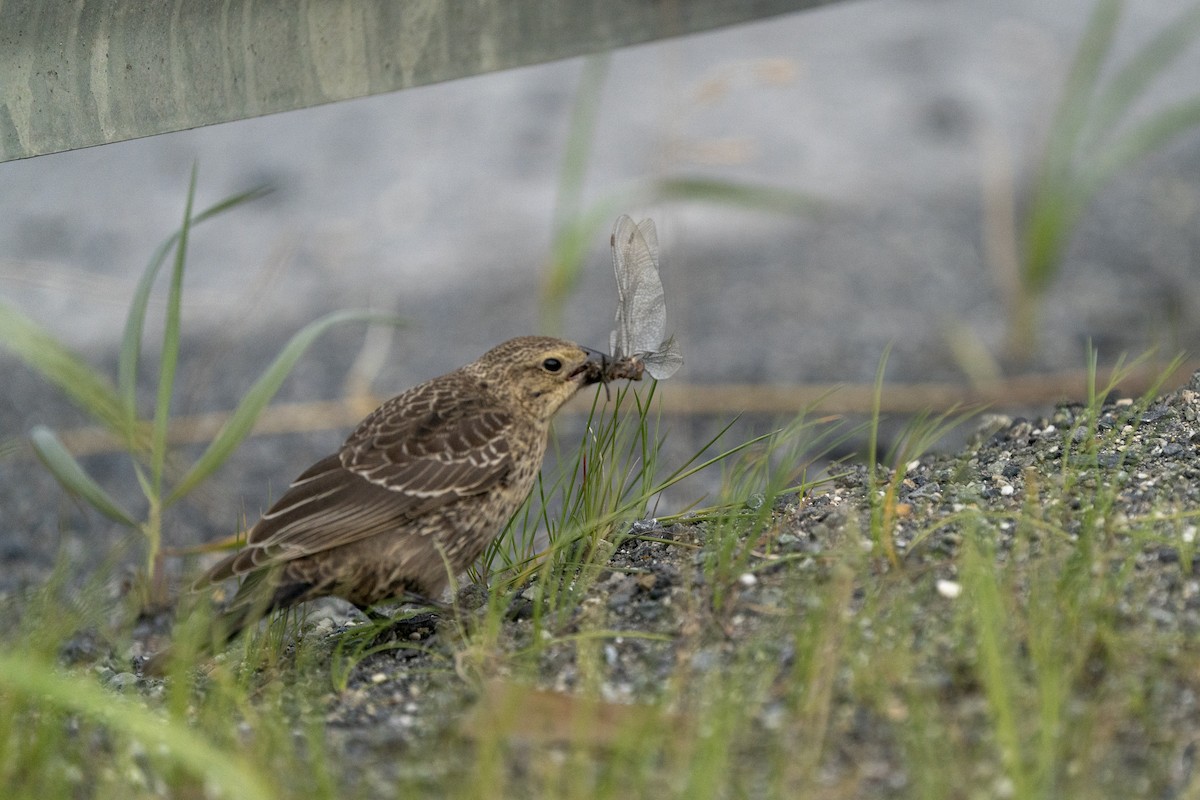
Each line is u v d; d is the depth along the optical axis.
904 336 17.34
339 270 20.81
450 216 22.25
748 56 27.22
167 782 6.94
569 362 9.77
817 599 7.93
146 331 19.52
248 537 8.80
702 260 20.27
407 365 17.69
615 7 11.91
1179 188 21.66
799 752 6.68
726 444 14.80
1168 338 16.53
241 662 8.80
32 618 9.35
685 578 8.50
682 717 7.06
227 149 25.42
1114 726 6.65
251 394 10.66
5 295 20.77
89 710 6.77
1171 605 7.50
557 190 22.69
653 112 24.92
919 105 24.92
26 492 15.09
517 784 6.66
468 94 26.62
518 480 9.69
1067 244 19.95
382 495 8.99
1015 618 7.44
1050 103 24.52
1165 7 27.98
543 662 8.02
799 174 22.58
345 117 26.27
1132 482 8.92
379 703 7.97
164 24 9.56
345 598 9.17
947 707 6.90
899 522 8.83
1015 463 9.62
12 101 9.13
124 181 24.55
